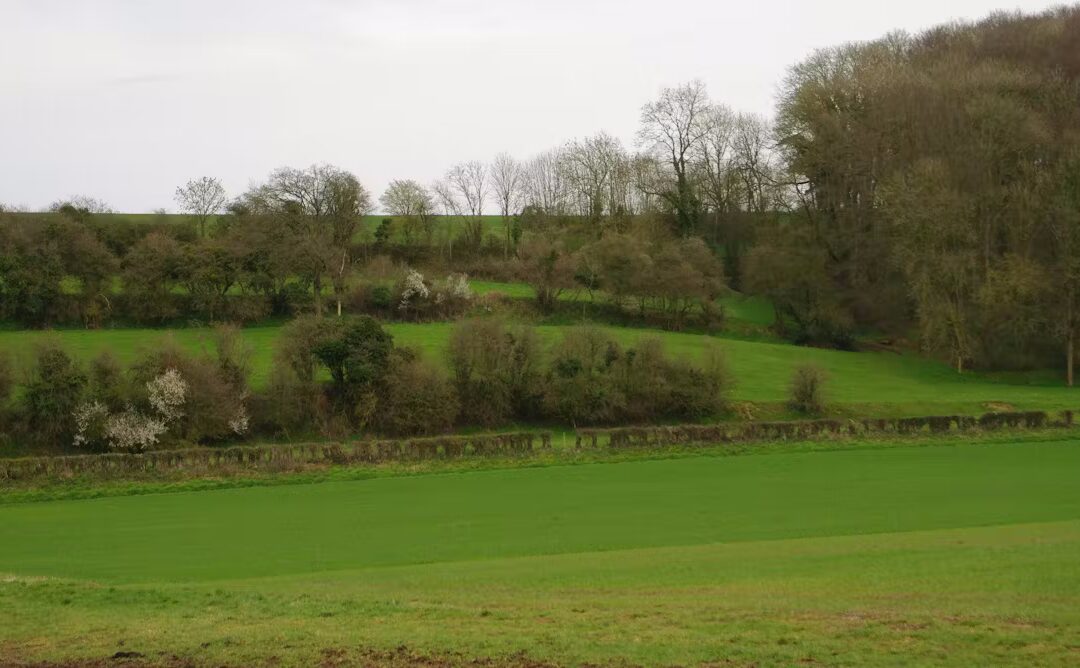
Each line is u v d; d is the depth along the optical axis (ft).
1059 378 263.29
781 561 79.82
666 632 55.42
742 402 218.38
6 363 180.45
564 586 71.26
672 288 305.73
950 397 227.61
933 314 265.34
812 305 312.50
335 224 330.95
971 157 280.51
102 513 128.06
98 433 177.06
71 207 311.27
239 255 278.87
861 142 310.04
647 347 216.33
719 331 315.37
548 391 208.64
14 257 256.32
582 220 407.64
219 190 367.66
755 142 387.14
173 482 150.20
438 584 73.56
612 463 163.94
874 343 309.01
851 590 65.36
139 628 59.93
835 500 121.29
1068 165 259.80
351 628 58.44
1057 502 115.75
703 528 103.71
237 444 188.55
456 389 205.98
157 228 316.40
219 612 63.57
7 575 80.12
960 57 335.26
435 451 166.91
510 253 374.22
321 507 127.95
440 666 51.55
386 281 298.15
